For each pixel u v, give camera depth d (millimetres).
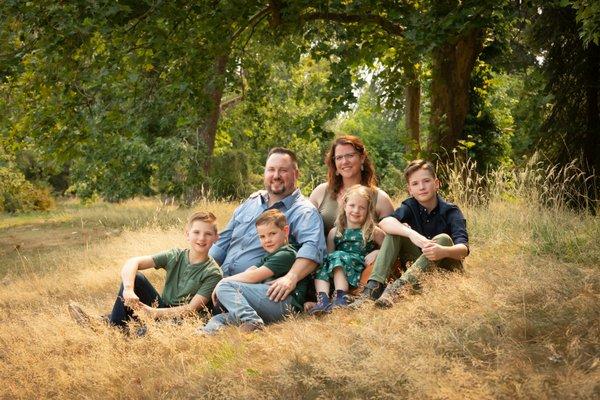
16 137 13859
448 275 5488
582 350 4094
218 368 4586
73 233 16547
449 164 12234
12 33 11422
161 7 11594
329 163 6477
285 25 12742
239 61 19125
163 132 18250
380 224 5785
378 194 6258
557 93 11336
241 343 4969
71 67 11742
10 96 13141
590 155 11109
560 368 3895
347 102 11867
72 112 12336
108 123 12117
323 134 11945
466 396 3623
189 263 5898
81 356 5141
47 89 12055
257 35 15578
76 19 11109
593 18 7871
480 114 12648
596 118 11203
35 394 4672
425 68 14945
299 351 4570
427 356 4172
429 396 3699
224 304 5527
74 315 5750
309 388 4137
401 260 5949
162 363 4852
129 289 5637
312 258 5750
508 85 16469
